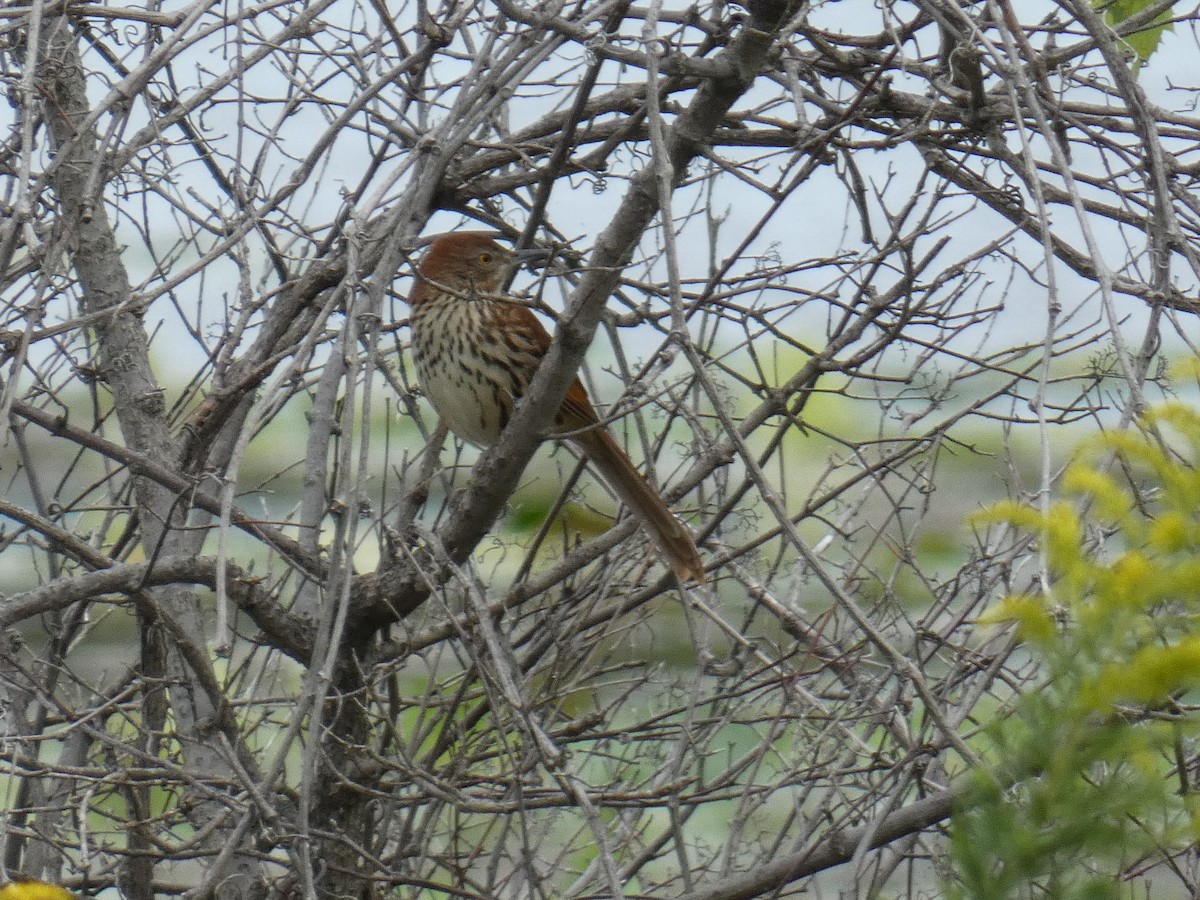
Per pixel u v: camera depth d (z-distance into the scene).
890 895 9.64
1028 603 3.75
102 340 9.80
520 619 9.80
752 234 7.86
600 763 11.37
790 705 9.00
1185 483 3.92
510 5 7.06
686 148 7.48
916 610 11.63
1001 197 8.69
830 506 13.48
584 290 7.76
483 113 7.68
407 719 11.59
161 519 9.47
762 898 8.59
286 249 10.23
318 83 9.55
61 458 14.52
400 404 11.98
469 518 8.51
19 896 4.87
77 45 9.57
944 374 11.74
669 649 11.91
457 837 8.83
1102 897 3.68
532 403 8.14
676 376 11.30
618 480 9.27
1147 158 7.21
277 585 9.46
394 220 7.73
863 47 9.12
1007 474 12.02
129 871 9.20
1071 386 13.79
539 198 8.61
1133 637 3.75
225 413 9.41
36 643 12.47
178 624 8.46
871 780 8.35
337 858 8.73
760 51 7.20
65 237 7.05
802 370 8.66
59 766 8.60
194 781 7.89
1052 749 3.63
